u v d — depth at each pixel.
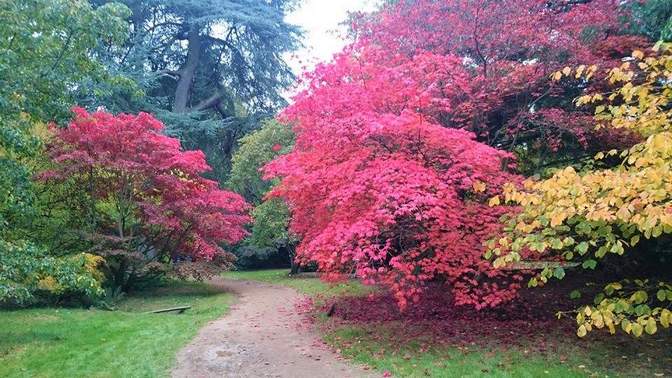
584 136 9.50
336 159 7.90
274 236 20.25
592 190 4.09
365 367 6.83
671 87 4.46
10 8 8.09
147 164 13.05
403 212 6.39
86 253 12.00
